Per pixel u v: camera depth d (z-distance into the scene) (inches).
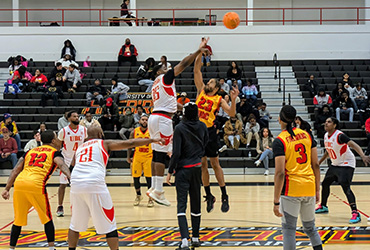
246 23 1002.7
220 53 932.0
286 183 221.8
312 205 225.9
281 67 882.1
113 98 744.3
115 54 933.8
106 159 234.1
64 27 935.0
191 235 309.9
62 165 252.2
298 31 932.6
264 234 306.2
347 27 933.2
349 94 760.3
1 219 365.7
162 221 351.9
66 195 483.5
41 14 1067.3
